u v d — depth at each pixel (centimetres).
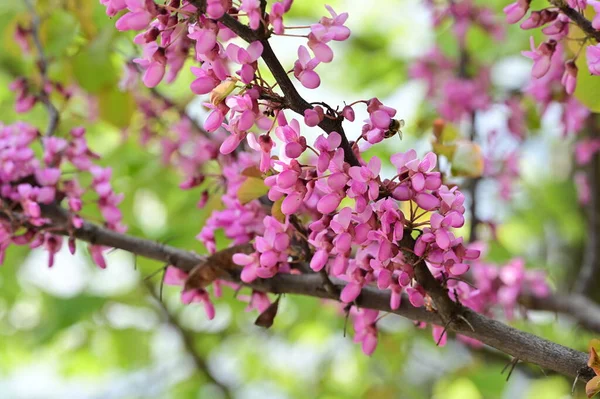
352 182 84
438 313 90
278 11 84
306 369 208
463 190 148
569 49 99
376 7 207
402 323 166
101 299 178
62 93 119
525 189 194
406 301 92
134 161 154
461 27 165
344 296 88
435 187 85
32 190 97
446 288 88
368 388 183
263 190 93
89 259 171
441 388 186
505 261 155
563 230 203
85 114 147
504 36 166
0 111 144
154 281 179
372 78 195
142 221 168
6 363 205
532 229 201
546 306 143
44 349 195
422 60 175
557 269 204
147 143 137
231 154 105
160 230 154
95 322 187
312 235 88
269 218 90
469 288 92
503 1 164
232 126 85
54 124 116
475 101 157
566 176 196
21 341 195
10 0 150
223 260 95
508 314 137
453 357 189
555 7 90
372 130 86
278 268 91
